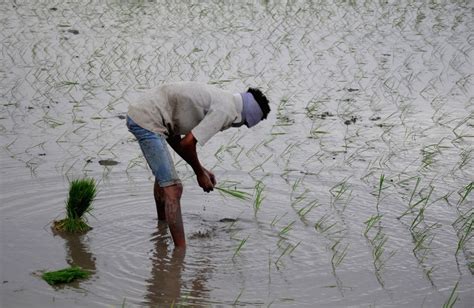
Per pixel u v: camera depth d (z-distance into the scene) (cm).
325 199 1323
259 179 1406
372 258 1109
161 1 2894
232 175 1422
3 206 1247
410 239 1174
